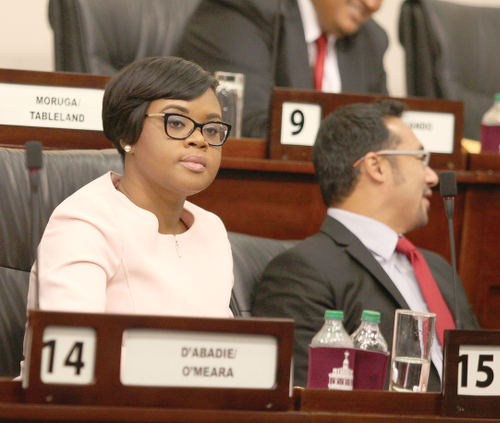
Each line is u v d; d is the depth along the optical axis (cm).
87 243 579
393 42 1595
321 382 617
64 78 793
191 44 1191
